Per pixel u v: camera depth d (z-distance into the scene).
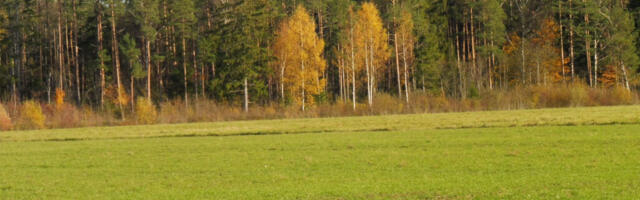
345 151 27.11
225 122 54.03
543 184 16.73
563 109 48.31
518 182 17.25
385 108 60.69
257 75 77.94
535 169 19.86
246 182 19.91
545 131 30.66
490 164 21.42
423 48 82.38
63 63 89.31
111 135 42.50
